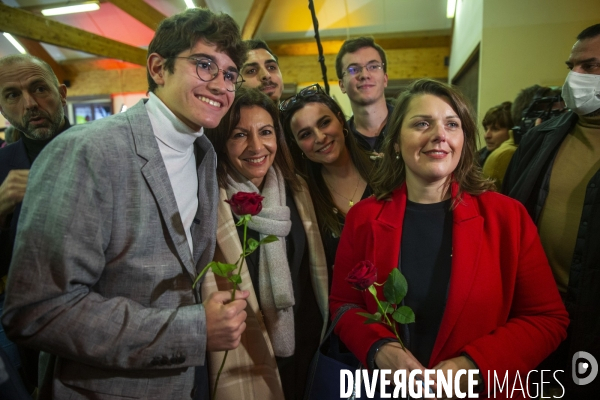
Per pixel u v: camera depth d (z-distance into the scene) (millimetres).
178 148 1074
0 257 1282
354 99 2293
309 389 1181
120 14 7984
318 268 1418
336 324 1174
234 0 7254
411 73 8789
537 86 2521
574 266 1341
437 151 1055
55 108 1549
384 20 8242
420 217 1138
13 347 1496
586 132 1437
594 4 3979
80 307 862
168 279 994
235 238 1310
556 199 1449
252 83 2094
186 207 1101
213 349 965
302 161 1688
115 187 925
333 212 1582
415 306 1076
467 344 1021
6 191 1156
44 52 9930
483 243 1070
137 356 897
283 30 8758
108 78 10625
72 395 945
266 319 1330
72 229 852
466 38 5633
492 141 3010
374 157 1675
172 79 1002
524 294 1076
